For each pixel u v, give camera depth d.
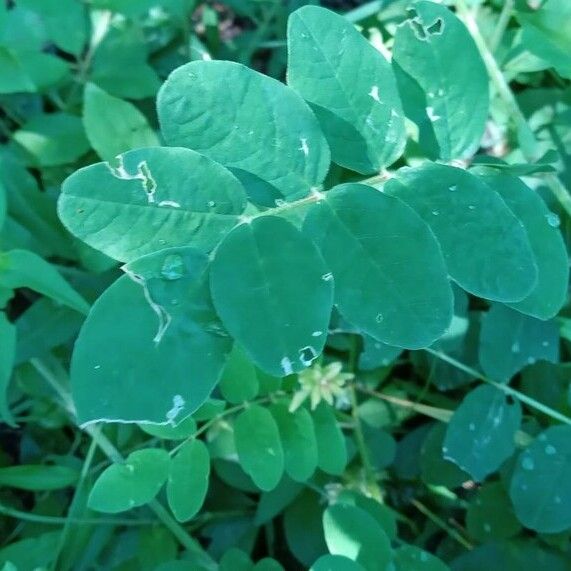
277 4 0.42
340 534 0.29
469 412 0.33
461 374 0.37
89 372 0.20
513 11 0.33
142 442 0.35
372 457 0.36
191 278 0.21
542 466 0.32
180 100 0.20
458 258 0.22
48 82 0.35
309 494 0.35
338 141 0.23
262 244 0.21
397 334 0.21
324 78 0.22
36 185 0.35
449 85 0.25
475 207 0.22
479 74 0.25
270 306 0.20
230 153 0.21
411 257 0.21
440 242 0.22
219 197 0.21
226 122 0.21
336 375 0.31
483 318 0.34
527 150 0.34
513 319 0.33
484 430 0.33
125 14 0.35
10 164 0.35
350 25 0.22
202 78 0.20
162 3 0.36
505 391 0.33
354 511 0.29
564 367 0.35
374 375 0.37
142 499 0.27
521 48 0.34
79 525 0.34
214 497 0.37
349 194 0.22
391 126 0.23
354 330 0.34
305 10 0.22
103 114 0.33
